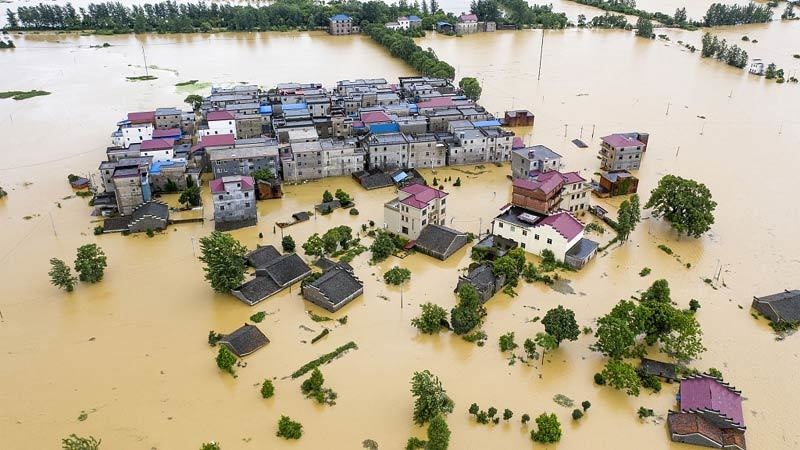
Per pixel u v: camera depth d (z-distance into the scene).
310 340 126.69
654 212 174.00
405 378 116.75
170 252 159.88
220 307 137.62
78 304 138.62
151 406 110.44
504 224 160.12
